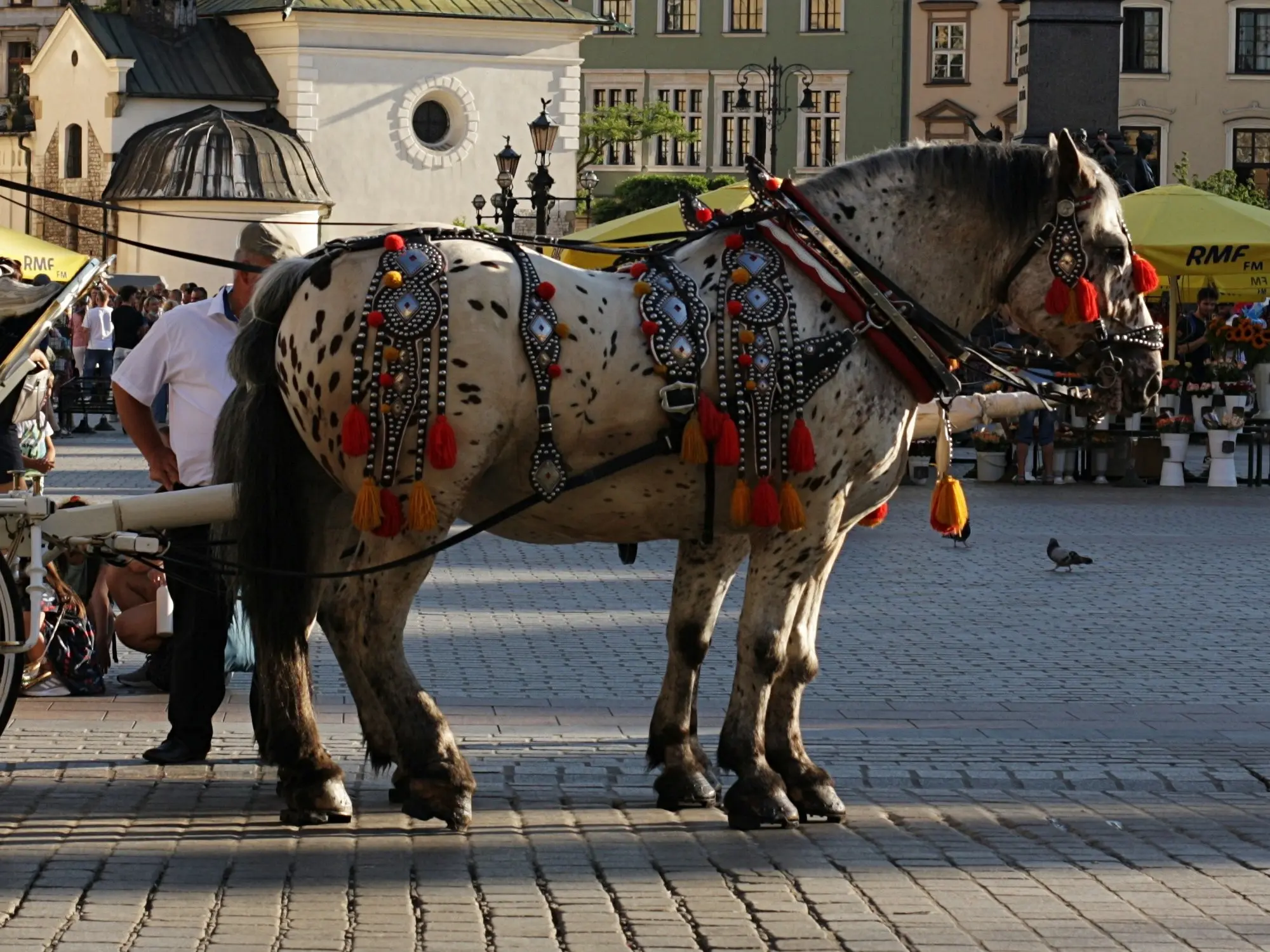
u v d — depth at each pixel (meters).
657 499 8.58
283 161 68.38
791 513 8.51
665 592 17.09
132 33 72.12
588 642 14.28
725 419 8.35
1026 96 33.53
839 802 8.93
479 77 74.56
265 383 8.52
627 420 8.38
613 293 8.49
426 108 74.44
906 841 8.55
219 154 67.25
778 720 9.00
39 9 95.62
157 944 6.89
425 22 73.31
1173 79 87.00
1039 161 9.04
